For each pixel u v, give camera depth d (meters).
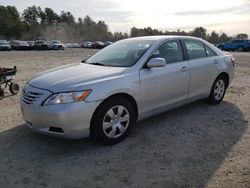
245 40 33.09
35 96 4.20
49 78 4.47
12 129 5.13
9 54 30.39
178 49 5.53
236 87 8.70
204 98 6.38
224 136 4.76
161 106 5.12
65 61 19.94
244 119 5.59
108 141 4.38
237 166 3.76
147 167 3.78
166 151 4.23
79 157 4.08
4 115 5.98
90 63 5.29
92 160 3.99
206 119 5.59
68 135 4.03
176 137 4.74
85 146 4.42
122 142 4.55
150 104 4.90
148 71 4.81
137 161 3.95
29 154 4.18
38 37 104.94
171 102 5.30
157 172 3.65
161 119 5.60
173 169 3.72
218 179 3.47
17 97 7.79
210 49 6.31
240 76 11.04
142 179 3.50
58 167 3.82
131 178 3.53
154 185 3.38
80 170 3.73
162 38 5.42
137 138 4.70
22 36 101.50
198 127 5.17
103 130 4.29
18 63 18.22
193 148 4.32
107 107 4.26
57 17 127.62
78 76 4.39
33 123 4.23
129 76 4.54
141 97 4.71
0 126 5.29
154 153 4.17
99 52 5.82
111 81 4.32
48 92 4.10
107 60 5.21
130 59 4.95
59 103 3.97
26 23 107.88
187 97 5.65
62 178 3.55
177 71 5.27
